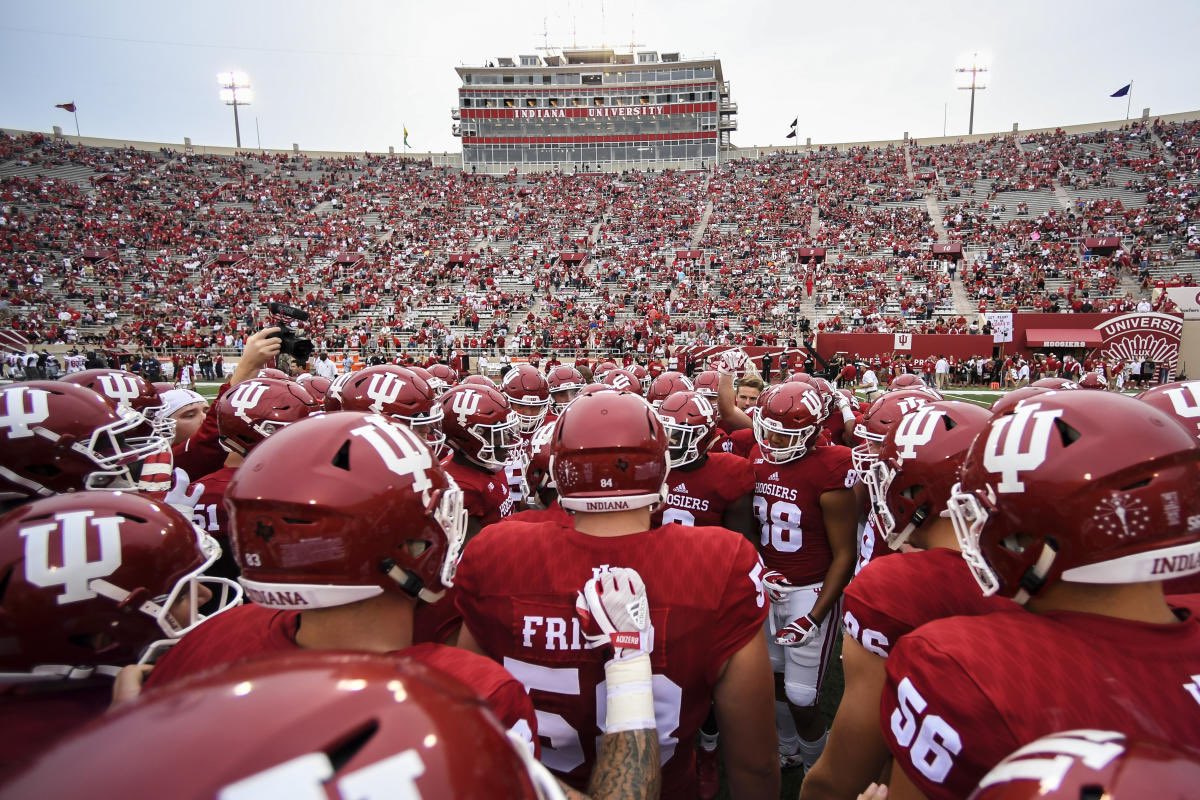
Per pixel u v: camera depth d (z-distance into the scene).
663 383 6.35
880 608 1.87
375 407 3.72
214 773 0.58
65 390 2.62
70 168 47.03
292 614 1.53
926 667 1.36
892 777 1.49
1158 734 1.16
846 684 1.96
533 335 32.94
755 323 33.16
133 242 40.94
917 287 35.31
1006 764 0.94
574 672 1.78
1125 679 1.22
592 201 50.53
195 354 29.27
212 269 39.53
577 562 1.82
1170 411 2.68
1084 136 47.62
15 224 39.56
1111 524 1.26
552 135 56.25
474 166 56.94
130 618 1.57
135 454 2.83
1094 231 37.06
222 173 51.88
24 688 1.50
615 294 38.03
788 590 3.90
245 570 1.40
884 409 3.26
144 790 0.56
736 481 3.82
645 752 1.48
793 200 47.59
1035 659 1.27
